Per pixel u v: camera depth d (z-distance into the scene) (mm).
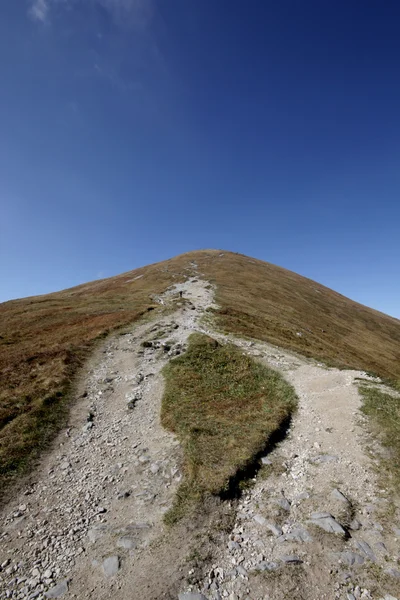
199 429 15500
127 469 13312
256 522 10203
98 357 28359
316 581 8156
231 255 114250
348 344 55125
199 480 11680
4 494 11820
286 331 44188
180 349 29234
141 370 25234
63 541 9617
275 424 16172
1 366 26078
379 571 8445
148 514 10578
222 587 7988
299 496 11430
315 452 14352
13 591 8023
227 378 23016
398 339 81625
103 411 19031
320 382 22391
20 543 9602
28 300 65812
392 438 14453
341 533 9602
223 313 45656
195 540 9344
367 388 19969
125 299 58031
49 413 18000
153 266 101625
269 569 8453
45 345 32625
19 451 14320
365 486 11875
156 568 8430
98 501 11469
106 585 8023
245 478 12422
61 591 7930
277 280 91438
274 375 23578
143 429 16719
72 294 74500
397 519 10258
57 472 13312
